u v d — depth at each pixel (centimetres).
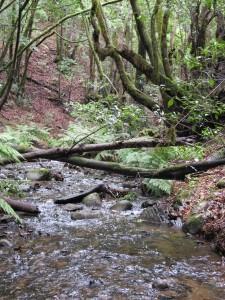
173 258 542
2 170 1079
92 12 948
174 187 848
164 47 962
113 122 664
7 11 1520
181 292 444
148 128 769
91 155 1058
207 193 725
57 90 2148
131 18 1839
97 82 2092
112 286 457
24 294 433
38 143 1317
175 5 1002
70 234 630
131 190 927
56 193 886
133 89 919
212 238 602
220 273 496
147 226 682
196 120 582
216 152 653
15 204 715
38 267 502
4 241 570
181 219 699
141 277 482
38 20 2044
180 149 665
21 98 1875
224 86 648
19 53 835
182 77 1031
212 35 1362
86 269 501
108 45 942
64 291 442
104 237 620
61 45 2352
